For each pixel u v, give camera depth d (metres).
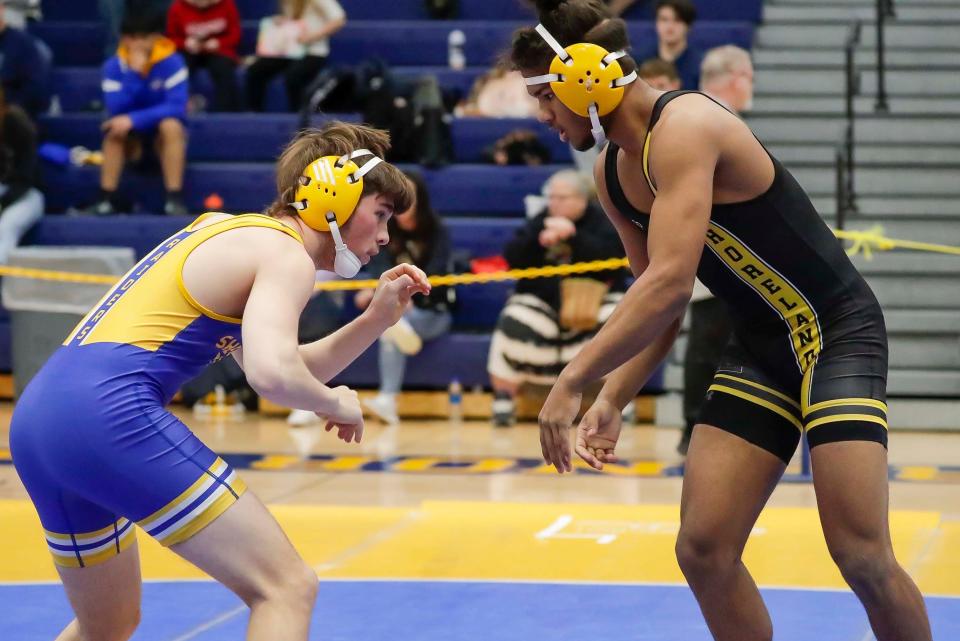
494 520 10.44
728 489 5.60
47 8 21.38
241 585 5.02
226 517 5.00
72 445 5.02
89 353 5.13
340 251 5.48
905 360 15.48
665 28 16.00
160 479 4.99
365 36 19.41
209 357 5.31
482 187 17.03
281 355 4.91
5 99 17.89
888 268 15.98
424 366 15.66
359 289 15.94
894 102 18.06
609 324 5.31
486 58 19.39
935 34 18.88
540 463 12.88
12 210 16.80
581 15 5.43
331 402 5.12
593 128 5.46
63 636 5.67
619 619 7.78
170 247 5.37
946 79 18.28
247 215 5.39
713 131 5.31
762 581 8.67
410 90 17.23
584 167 16.50
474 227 16.59
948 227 16.20
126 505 5.03
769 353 5.70
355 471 12.52
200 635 7.48
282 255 5.19
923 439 14.34
